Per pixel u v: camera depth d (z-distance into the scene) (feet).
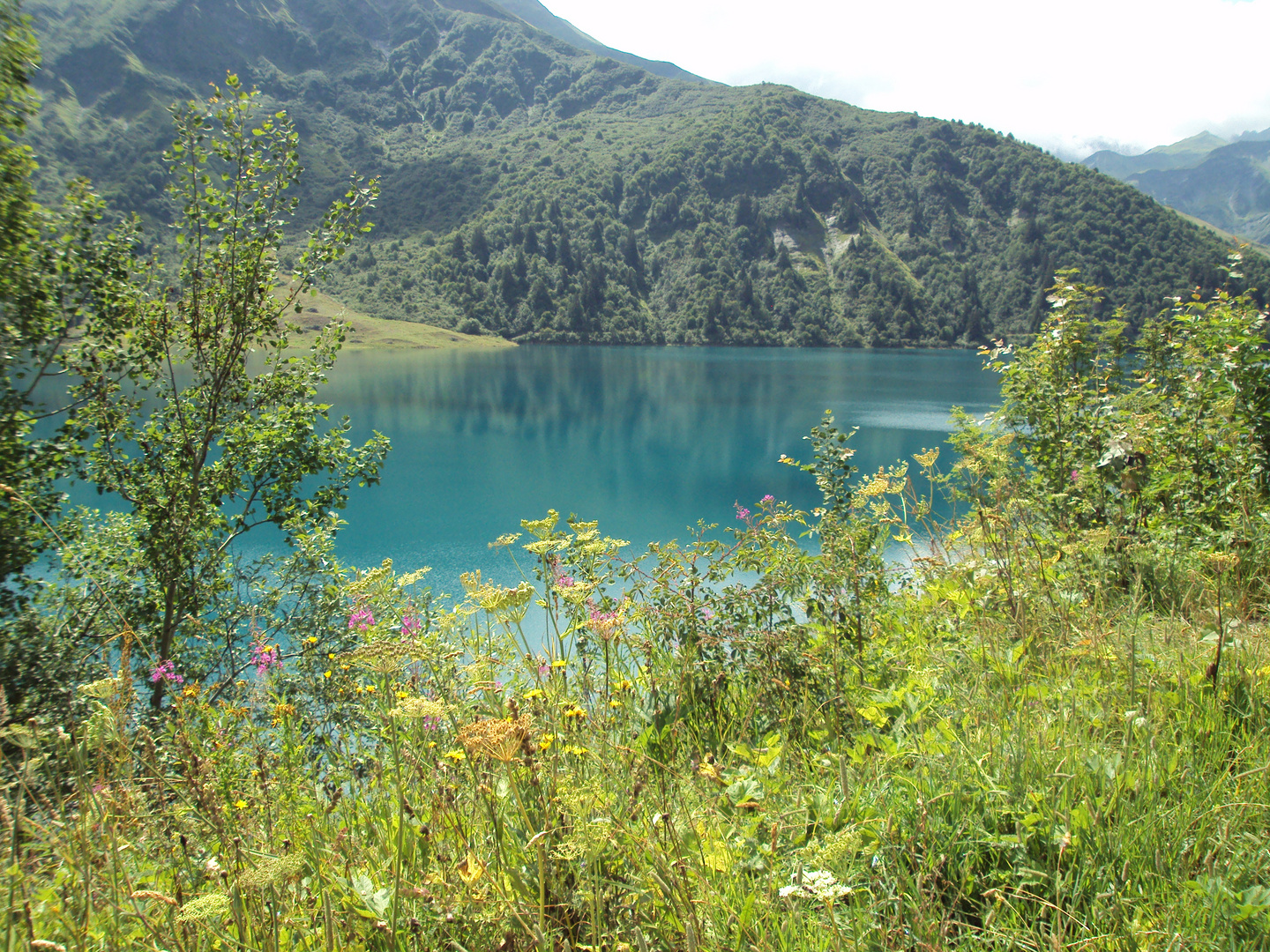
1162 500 17.40
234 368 27.61
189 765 7.31
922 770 7.05
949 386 296.71
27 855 6.39
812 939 5.29
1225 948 5.15
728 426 194.80
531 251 613.93
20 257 25.17
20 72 25.16
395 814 7.05
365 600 10.69
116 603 24.97
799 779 7.49
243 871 5.25
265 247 27.20
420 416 201.77
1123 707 8.40
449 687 7.85
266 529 81.51
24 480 25.50
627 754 6.91
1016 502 13.48
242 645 26.89
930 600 13.57
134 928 5.75
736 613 10.95
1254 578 12.71
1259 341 17.08
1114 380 21.42
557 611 9.82
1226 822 6.16
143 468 27.86
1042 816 6.36
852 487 16.93
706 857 5.62
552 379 309.83
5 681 21.17
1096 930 5.39
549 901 5.48
